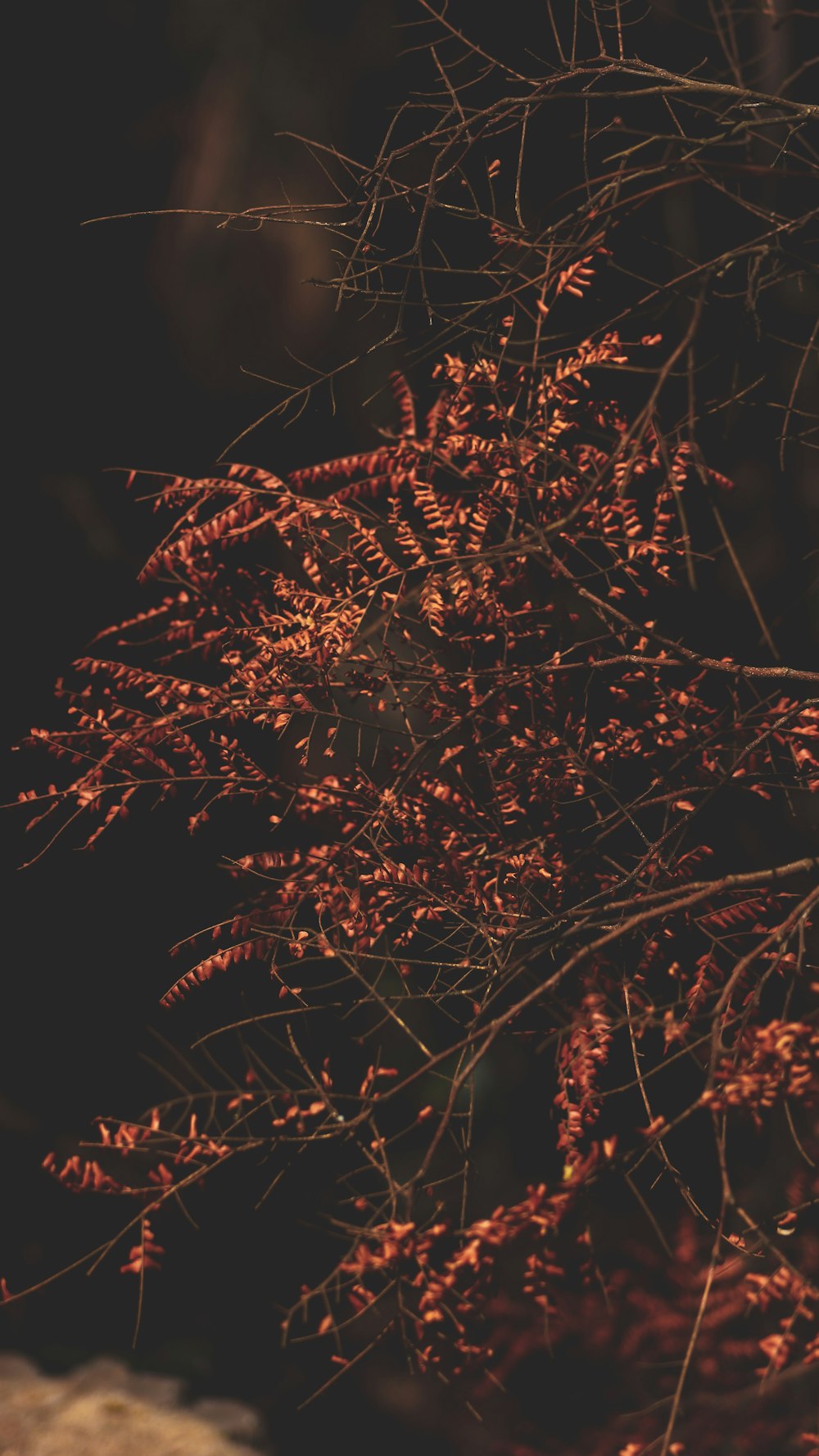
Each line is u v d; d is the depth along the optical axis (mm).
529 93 3127
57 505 5695
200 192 5477
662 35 3367
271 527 2008
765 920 2230
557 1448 3189
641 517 2256
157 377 5613
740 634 2643
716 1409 2998
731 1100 1425
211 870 4891
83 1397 3285
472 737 1925
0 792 5379
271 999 3383
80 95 5754
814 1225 3121
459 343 2215
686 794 1835
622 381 2498
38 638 5586
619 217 1720
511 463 1896
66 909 5230
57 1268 5035
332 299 5281
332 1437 4309
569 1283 3352
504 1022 1520
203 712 1875
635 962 2059
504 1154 4770
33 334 5715
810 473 3939
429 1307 1452
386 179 1876
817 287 2021
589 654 2041
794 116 1844
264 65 5508
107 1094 5395
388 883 1806
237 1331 4730
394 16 5199
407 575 2160
